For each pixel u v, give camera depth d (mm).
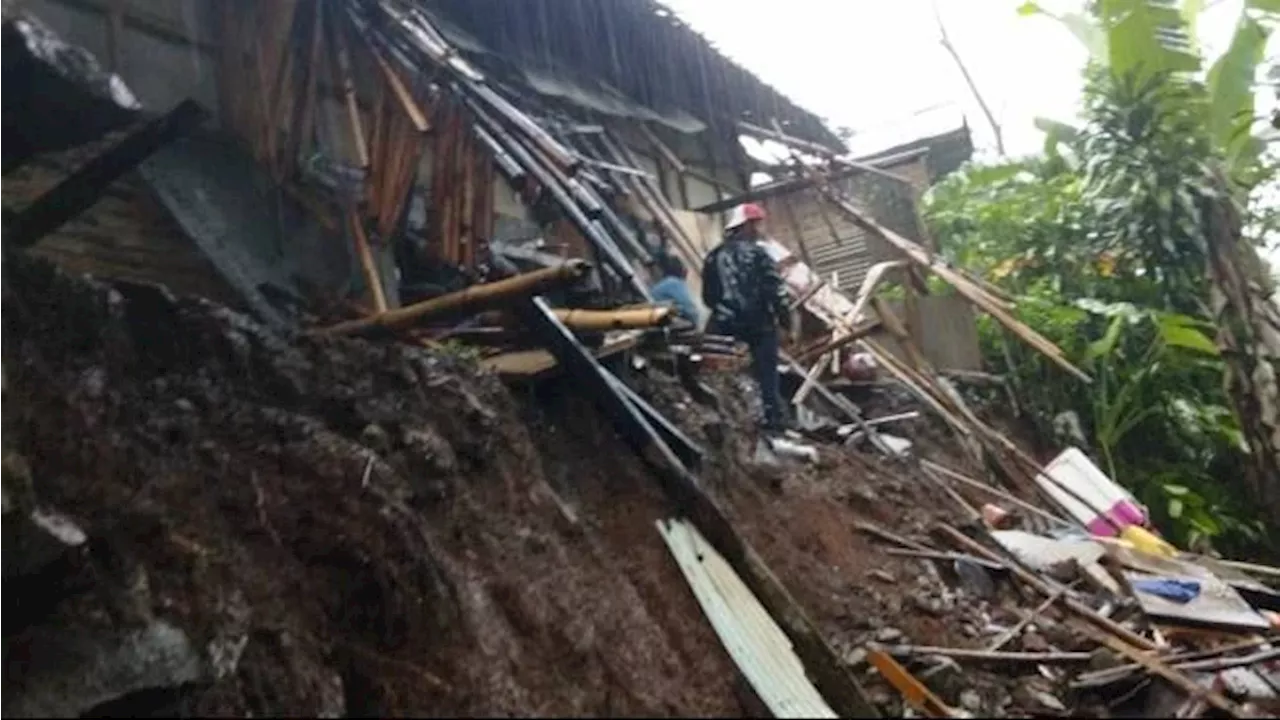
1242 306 9570
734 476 5844
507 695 3305
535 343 5594
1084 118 11406
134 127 4711
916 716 4105
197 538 3395
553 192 6000
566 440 5098
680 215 11906
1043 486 9031
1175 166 10602
